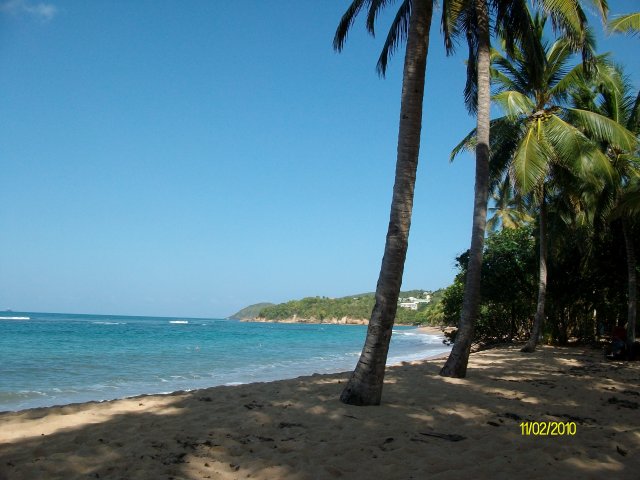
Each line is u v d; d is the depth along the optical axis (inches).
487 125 460.8
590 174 584.4
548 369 538.6
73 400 466.6
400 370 505.0
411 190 298.0
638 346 639.8
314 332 3307.1
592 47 635.5
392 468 184.4
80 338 1563.7
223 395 337.7
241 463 188.7
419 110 301.9
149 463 185.0
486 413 284.0
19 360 826.8
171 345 1348.4
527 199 817.5
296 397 323.6
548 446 216.5
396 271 296.5
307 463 189.0
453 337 1021.8
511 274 945.5
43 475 170.7
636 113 703.1
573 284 901.8
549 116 651.5
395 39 447.2
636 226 762.8
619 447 214.7
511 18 503.2
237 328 3757.4
